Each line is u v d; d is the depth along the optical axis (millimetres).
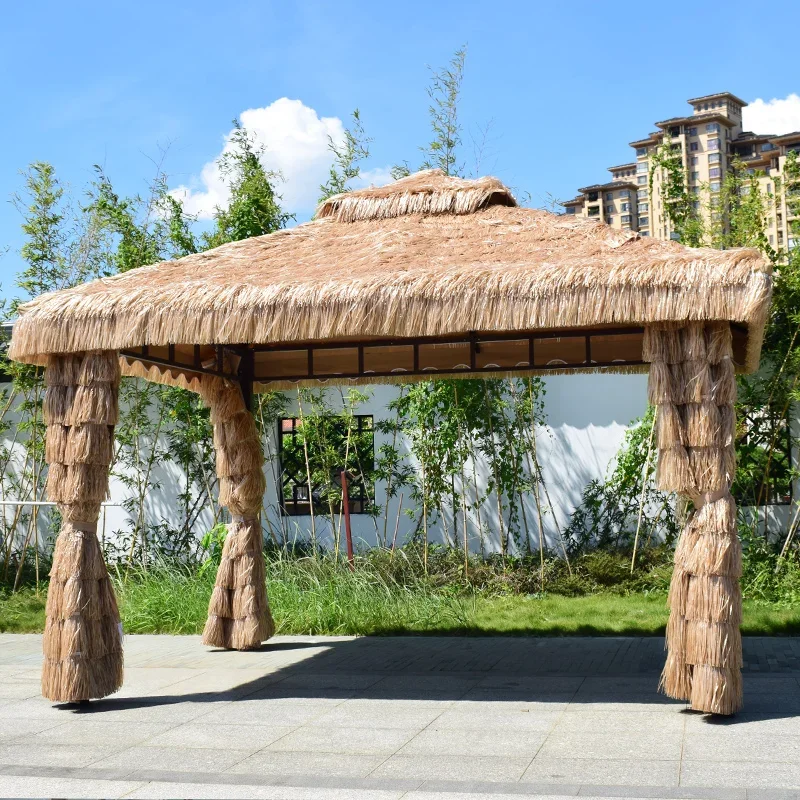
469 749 4949
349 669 7180
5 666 7715
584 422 11523
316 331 5742
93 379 6199
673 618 5559
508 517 11633
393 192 7527
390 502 11914
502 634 8641
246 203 12055
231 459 8234
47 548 12328
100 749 5121
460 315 5551
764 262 5254
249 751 5016
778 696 5930
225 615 8227
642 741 5004
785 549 9930
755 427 10359
